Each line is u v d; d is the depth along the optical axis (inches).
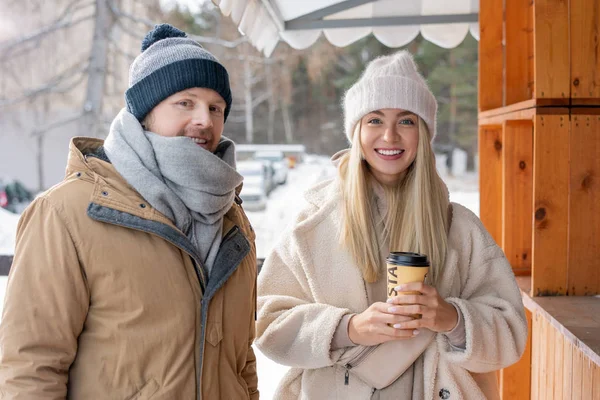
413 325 55.1
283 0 139.3
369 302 62.7
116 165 45.9
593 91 85.3
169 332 44.6
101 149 48.9
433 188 63.2
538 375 90.7
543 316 80.1
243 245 51.1
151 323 44.3
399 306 54.5
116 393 43.5
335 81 973.8
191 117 48.3
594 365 65.4
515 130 105.5
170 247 46.0
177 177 46.1
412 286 54.4
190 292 46.3
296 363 61.1
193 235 47.9
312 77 983.0
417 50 867.4
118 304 43.8
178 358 44.9
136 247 44.6
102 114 758.5
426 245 61.9
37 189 911.0
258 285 66.1
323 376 62.5
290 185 681.0
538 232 86.9
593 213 86.3
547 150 86.0
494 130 121.9
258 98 978.1
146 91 47.9
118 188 45.6
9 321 41.6
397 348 59.6
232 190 49.9
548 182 86.4
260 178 591.5
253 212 572.7
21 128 908.6
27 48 804.0
